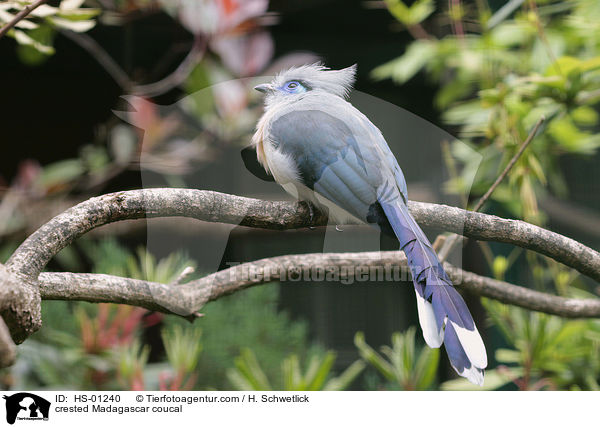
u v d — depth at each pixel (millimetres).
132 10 6367
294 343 6672
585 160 7852
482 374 3129
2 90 8398
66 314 6414
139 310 6129
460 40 6812
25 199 6730
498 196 6242
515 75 6680
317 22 7656
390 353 6227
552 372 6312
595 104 7125
